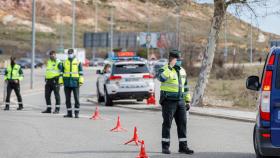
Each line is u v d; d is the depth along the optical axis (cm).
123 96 5528
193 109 5006
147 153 2722
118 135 3350
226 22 5222
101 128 3678
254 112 4803
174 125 3984
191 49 12725
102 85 5800
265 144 2219
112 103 5628
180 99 2708
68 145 2941
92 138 3209
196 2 5397
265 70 2242
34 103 5812
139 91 5538
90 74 14388
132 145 2966
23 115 4466
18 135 3300
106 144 2989
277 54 2238
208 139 3259
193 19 7644
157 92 7525
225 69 12138
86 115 4562
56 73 4672
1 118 4209
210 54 5266
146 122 4097
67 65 4334
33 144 2962
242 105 5669
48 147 2867
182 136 2738
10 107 5294
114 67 5581
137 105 5575
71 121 4069
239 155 2691
